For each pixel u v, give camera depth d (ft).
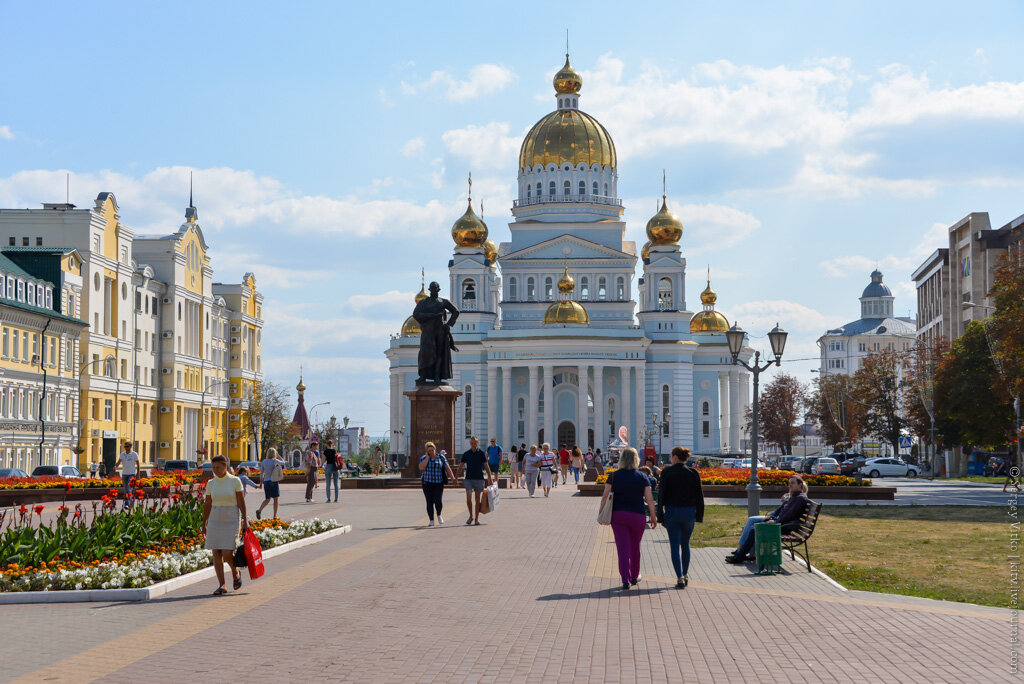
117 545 87.30
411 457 219.61
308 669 52.06
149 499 182.80
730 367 478.18
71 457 298.35
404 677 50.37
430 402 216.33
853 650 55.93
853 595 74.43
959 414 287.07
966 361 286.25
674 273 460.96
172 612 68.74
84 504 178.29
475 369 454.81
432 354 217.36
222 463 76.64
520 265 465.88
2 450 257.96
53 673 51.62
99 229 321.52
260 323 467.52
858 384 430.20
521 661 53.52
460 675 50.72
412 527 128.77
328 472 179.73
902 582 82.12
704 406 476.13
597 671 51.42
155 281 364.38
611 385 453.99
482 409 453.17
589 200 466.70
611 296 463.83
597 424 433.07
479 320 460.55
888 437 423.64
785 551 103.09
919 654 54.90
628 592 75.66
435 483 131.34
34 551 82.02
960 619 64.69
